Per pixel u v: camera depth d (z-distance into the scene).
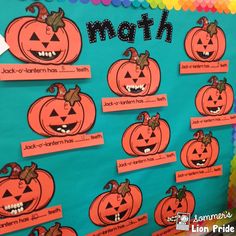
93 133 1.02
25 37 0.87
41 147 0.94
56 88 0.94
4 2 0.83
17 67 0.87
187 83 1.17
